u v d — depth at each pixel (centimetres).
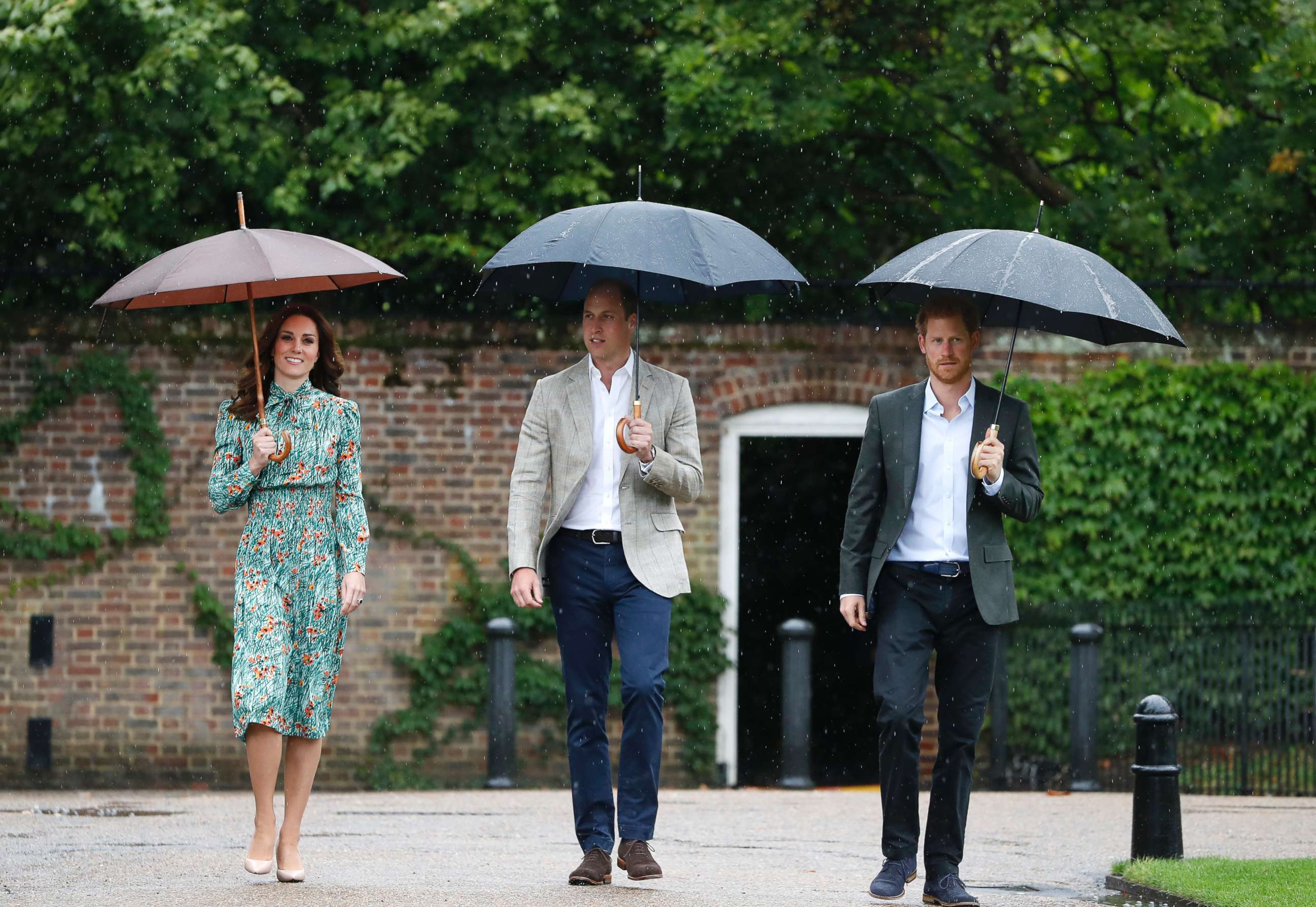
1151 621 4422
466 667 4612
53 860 2434
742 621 5247
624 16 4928
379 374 4669
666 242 1978
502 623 4291
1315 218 5272
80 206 4681
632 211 2022
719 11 4875
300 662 2066
